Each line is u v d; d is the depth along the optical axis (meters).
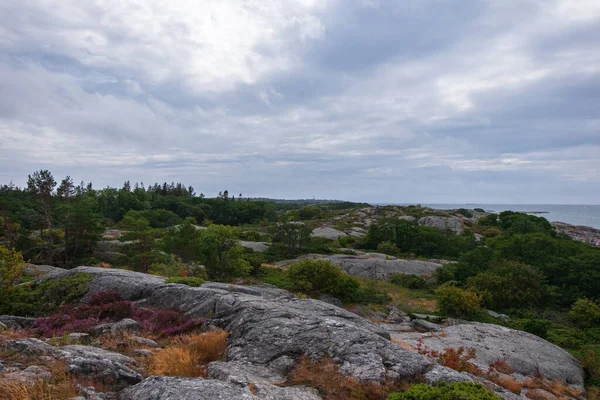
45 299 16.41
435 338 21.42
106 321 13.34
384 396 7.44
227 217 105.31
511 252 44.72
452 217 95.75
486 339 21.56
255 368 8.62
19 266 16.52
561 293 35.31
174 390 6.14
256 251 53.44
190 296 15.28
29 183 43.09
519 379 16.75
